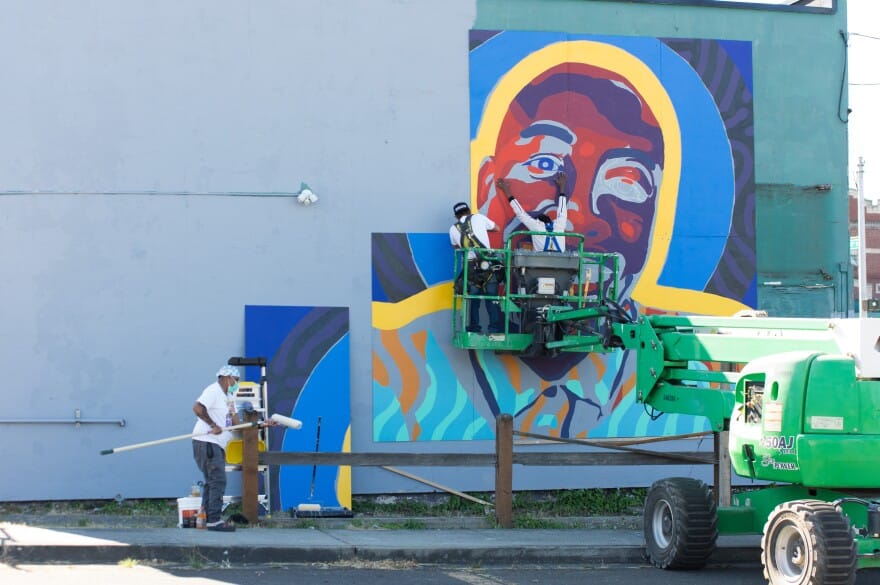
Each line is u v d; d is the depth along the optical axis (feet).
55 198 49.44
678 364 42.39
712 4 55.52
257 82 51.19
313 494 49.80
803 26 56.65
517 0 53.47
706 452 49.24
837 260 56.39
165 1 50.57
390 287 51.72
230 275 50.57
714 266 54.80
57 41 49.73
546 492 53.16
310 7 51.72
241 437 45.96
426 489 51.75
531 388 52.85
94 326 49.47
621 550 41.29
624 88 54.29
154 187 50.19
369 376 51.42
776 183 55.88
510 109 53.11
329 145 51.65
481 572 38.32
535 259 50.21
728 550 41.29
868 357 33.09
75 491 48.96
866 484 32.99
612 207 53.83
